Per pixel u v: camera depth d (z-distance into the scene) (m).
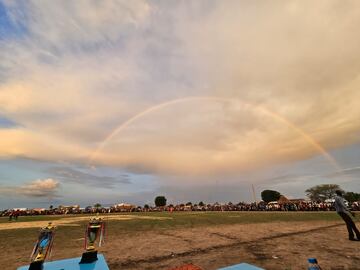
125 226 16.12
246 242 8.91
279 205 47.66
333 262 5.91
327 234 10.53
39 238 3.56
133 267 5.75
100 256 4.25
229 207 60.94
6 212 52.62
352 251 7.09
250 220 19.80
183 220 21.77
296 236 10.11
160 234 11.62
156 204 95.44
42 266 3.42
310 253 6.89
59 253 7.46
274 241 8.98
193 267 4.50
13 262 6.64
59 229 15.05
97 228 4.16
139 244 8.82
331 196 76.88
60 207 70.12
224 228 13.87
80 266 3.69
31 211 54.12
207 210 66.38
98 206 63.44
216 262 6.12
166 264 5.98
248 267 3.67
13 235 12.70
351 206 34.97
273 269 5.40
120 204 76.44
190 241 9.36
